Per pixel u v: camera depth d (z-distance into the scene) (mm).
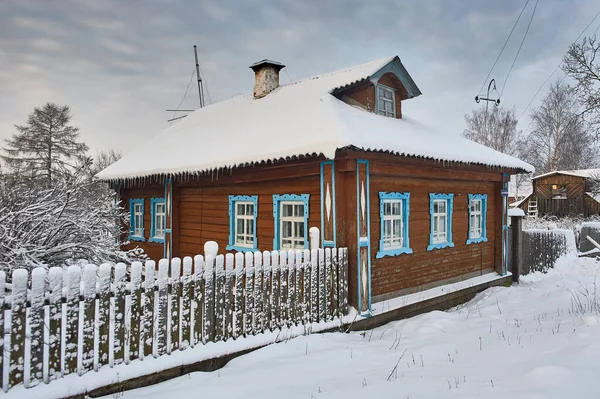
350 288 6633
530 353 4469
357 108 9086
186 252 10477
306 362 4723
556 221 27141
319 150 6340
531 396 3186
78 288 3924
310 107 8477
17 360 3604
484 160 9383
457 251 9742
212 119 12273
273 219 8219
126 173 11031
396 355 5055
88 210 6441
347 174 6707
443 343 5473
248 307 5238
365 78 8914
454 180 9695
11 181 5922
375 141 6559
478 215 10656
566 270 13273
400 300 7766
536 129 38312
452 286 9219
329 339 5637
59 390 3686
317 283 6066
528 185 49469
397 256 8062
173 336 4531
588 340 4480
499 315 7309
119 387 4012
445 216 9461
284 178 7793
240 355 4992
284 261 5629
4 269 4922
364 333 6215
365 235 6684
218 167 8070
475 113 36750
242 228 9125
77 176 6184
